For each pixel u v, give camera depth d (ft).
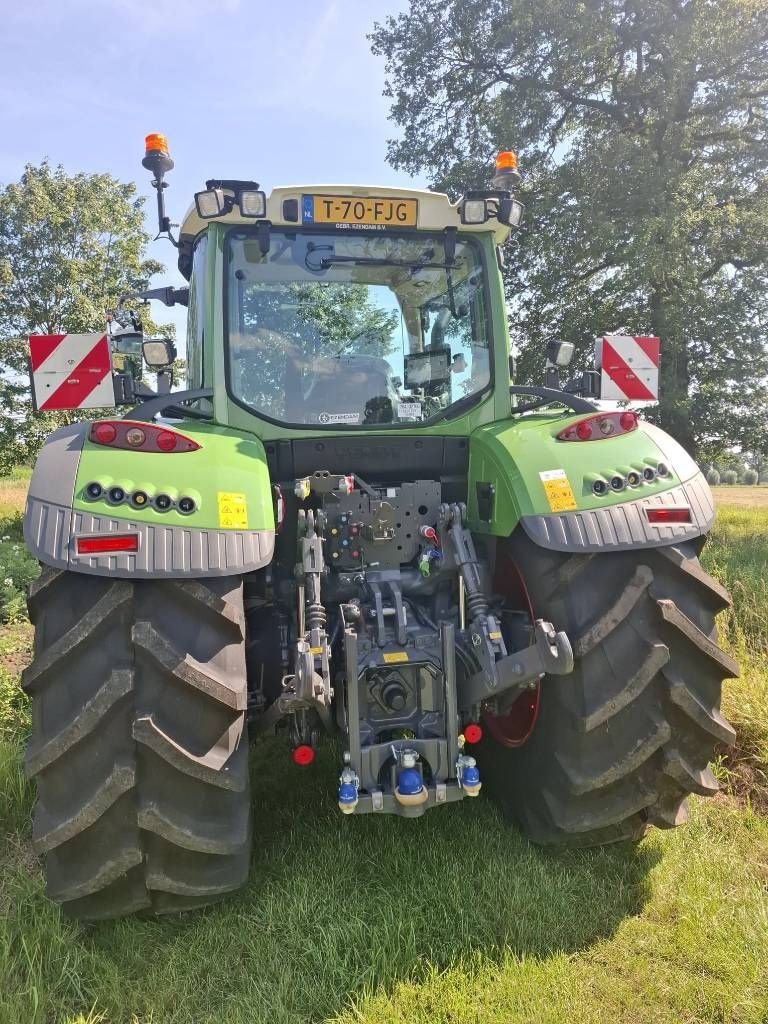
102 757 6.67
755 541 29.81
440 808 9.76
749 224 44.65
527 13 43.65
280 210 9.45
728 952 7.07
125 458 7.34
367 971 6.91
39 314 46.85
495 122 47.32
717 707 7.97
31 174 49.37
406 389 9.99
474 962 7.06
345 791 7.66
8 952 7.08
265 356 9.56
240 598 7.29
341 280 9.83
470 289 10.30
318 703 7.43
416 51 51.80
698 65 43.75
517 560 8.73
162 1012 6.61
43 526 6.85
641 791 7.95
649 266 38.22
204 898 7.49
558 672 7.06
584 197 42.16
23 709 12.94
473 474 9.71
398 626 8.48
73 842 6.89
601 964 7.07
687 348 44.27
